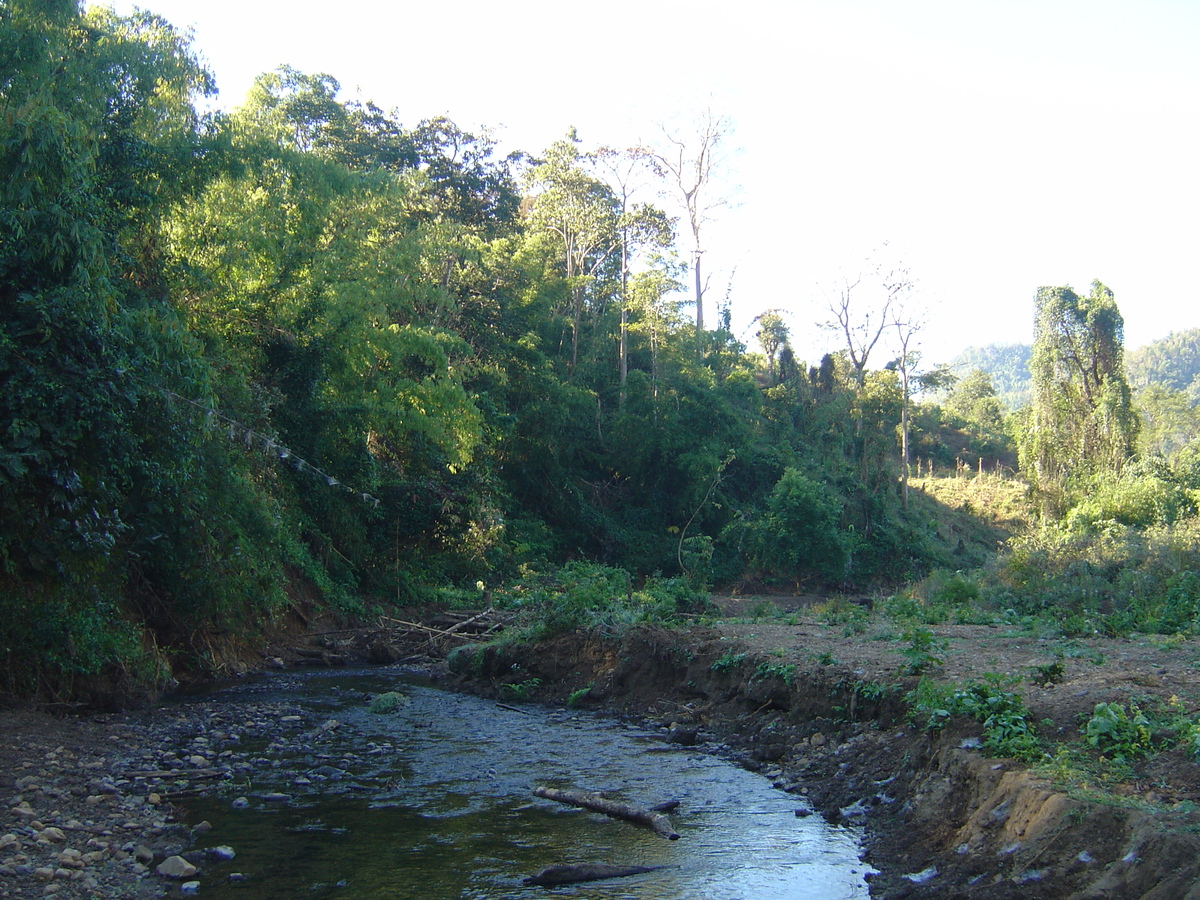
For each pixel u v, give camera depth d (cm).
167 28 1905
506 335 4084
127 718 1223
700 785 948
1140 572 2164
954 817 699
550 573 3212
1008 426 8950
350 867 709
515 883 682
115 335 1177
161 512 1422
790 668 1144
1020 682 883
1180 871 504
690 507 4459
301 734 1177
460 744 1130
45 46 1348
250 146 1948
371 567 2533
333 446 2494
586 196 5375
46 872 660
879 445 5850
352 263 2692
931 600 2383
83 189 1189
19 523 1047
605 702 1387
